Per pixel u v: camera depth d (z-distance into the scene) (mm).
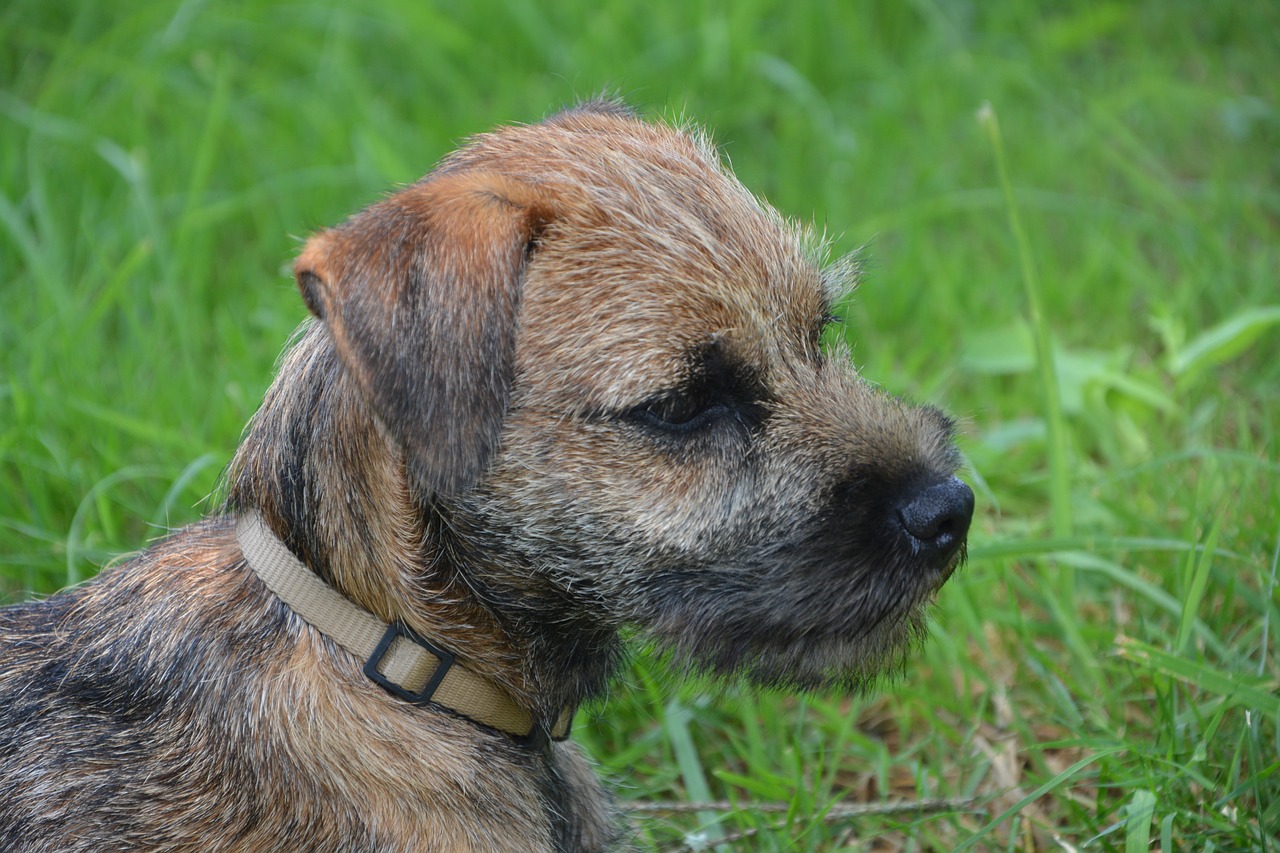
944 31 7055
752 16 6910
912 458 2932
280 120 6324
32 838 2828
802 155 6473
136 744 2889
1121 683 3863
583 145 3055
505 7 6910
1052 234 6188
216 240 5941
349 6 6840
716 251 2867
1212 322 5512
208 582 3021
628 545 2828
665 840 3746
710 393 2854
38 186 5520
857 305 5594
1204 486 4371
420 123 6398
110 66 6363
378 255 2680
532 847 3004
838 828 3688
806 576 2889
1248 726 3387
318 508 2938
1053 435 4004
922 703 4000
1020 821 3570
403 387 2623
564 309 2779
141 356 5004
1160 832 3242
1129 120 6734
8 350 4988
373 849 2840
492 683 3020
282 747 2844
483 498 2846
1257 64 6984
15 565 4234
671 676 3109
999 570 4215
